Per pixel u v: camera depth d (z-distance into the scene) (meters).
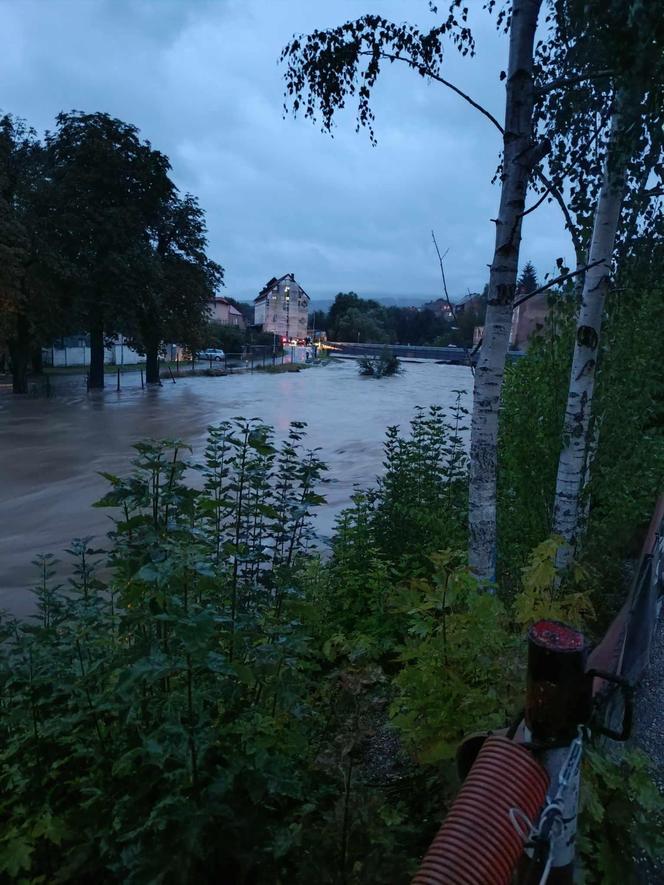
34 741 3.31
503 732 1.50
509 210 5.25
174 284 43.97
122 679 2.41
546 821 1.28
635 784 2.19
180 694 2.75
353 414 31.41
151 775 2.72
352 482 16.12
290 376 64.94
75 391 41.88
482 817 1.22
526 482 6.88
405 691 2.97
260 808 2.70
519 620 2.99
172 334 45.31
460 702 2.67
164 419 28.31
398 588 3.04
